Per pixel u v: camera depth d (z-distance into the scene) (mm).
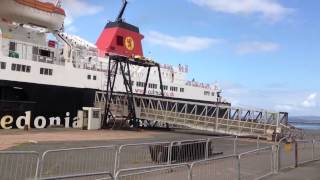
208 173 14930
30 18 53031
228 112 51969
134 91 66188
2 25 51062
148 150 20266
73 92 55625
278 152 19625
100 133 46781
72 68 56031
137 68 67750
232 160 16234
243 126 49625
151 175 13062
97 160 17125
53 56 55188
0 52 49719
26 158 14867
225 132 51031
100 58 62312
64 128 52219
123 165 17781
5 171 13945
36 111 51281
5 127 47125
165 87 71125
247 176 17156
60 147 29531
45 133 43406
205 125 52969
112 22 64062
